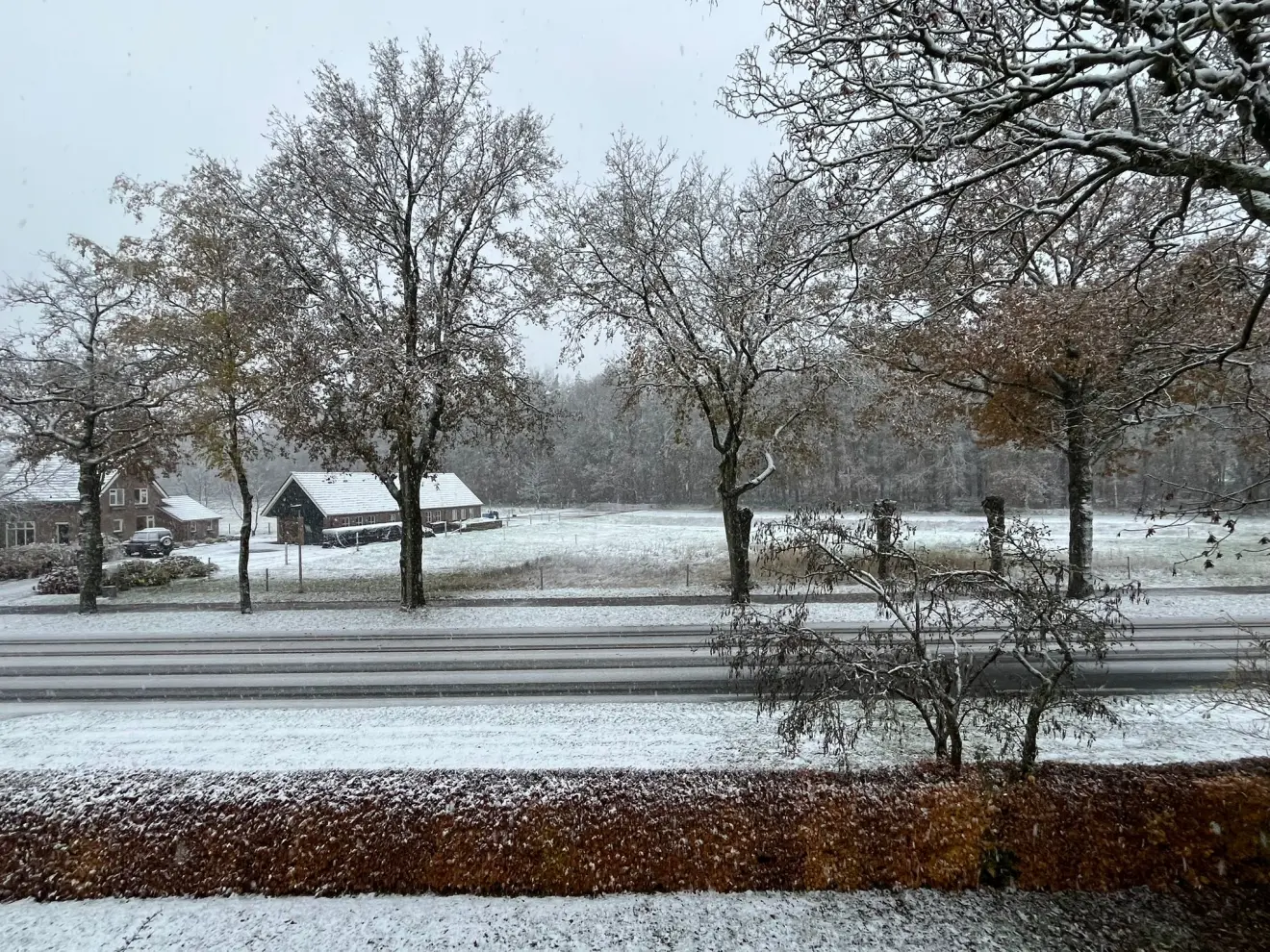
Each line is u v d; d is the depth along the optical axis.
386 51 18.02
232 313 18.95
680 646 14.48
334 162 17.98
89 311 21.86
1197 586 19.59
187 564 28.69
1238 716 8.70
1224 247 8.04
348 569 29.22
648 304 18.75
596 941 5.12
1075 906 5.39
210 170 18.03
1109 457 17.45
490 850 5.63
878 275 8.76
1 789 6.04
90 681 12.70
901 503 53.62
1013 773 5.96
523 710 10.05
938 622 6.84
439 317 18.66
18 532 41.16
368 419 18.20
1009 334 15.28
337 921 5.36
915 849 5.61
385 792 5.87
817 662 6.50
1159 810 5.67
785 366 18.75
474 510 57.31
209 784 6.04
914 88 6.09
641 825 5.68
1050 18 5.62
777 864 5.60
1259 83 5.07
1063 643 6.09
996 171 5.98
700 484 68.19
